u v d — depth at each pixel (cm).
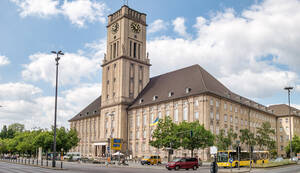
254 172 3638
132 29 9488
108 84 9700
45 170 3888
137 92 9325
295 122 11781
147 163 6103
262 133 6888
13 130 18188
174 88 8056
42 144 8594
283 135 11538
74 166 5191
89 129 11312
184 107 7412
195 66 8200
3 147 12494
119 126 8888
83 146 11531
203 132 5812
